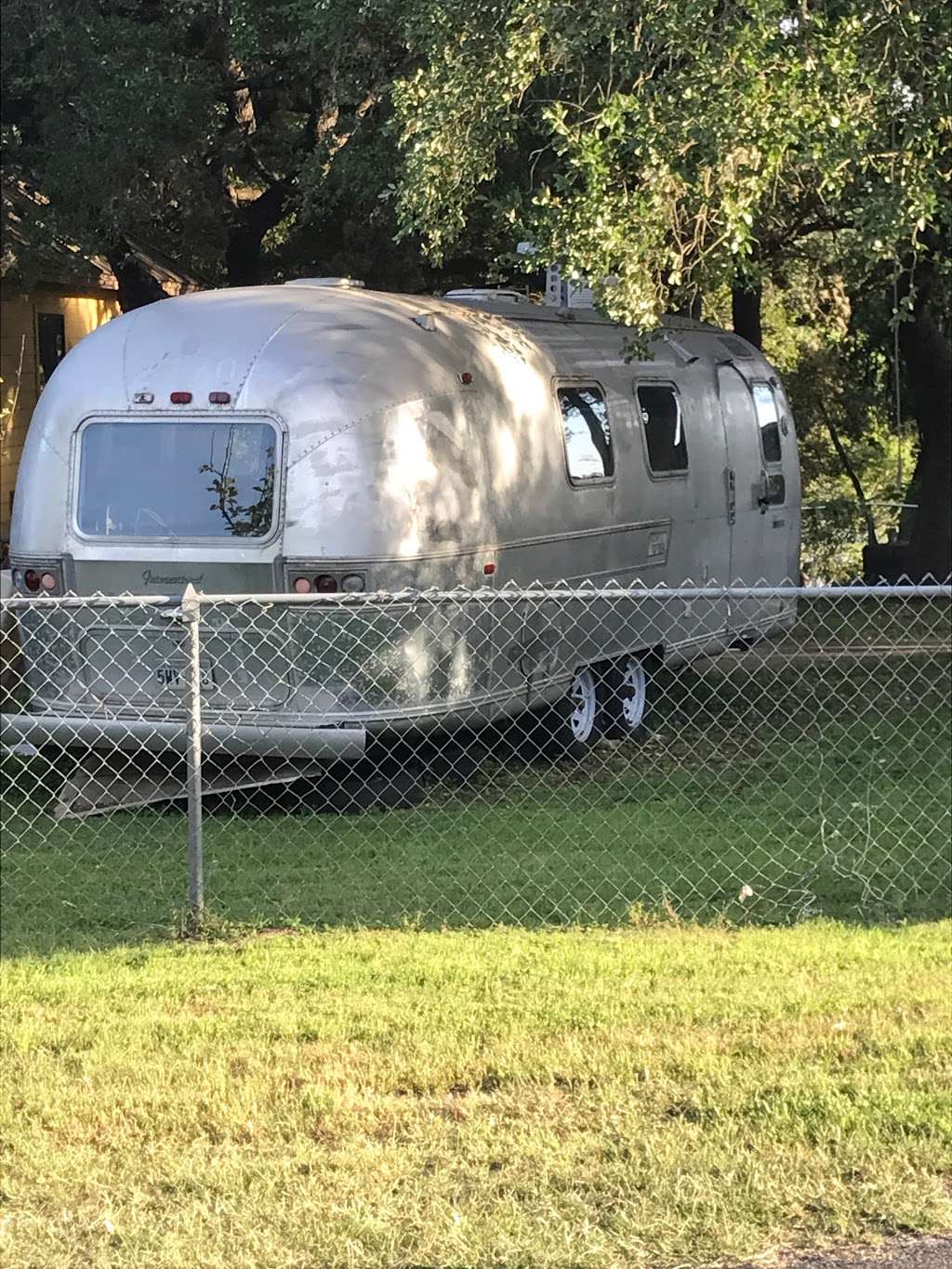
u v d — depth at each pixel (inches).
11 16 540.1
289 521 338.3
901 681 525.0
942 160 375.9
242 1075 182.4
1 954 246.5
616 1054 184.7
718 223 345.1
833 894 277.4
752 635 531.5
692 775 390.0
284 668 341.7
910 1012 199.3
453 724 360.5
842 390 1096.2
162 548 348.2
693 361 488.4
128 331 363.6
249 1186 152.4
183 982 221.1
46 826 343.9
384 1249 139.6
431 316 372.8
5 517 701.9
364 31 483.5
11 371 703.7
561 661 402.9
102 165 546.0
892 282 420.5
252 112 672.4
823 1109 165.6
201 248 728.3
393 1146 161.0
